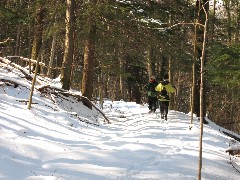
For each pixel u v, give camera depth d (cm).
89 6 1250
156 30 1376
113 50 1462
